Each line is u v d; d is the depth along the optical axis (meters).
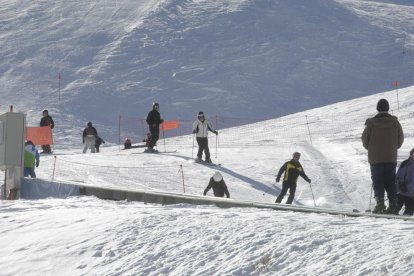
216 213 17.94
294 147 66.94
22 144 39.47
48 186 36.12
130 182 46.88
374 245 12.91
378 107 22.05
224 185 35.88
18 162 39.19
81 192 32.81
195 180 48.56
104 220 18.19
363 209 38.94
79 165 56.44
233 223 15.97
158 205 23.14
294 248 13.41
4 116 39.47
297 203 41.56
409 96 99.00
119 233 16.55
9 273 15.41
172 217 17.47
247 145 71.94
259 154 62.72
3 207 24.73
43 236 17.66
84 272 14.73
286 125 89.81
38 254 16.27
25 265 15.70
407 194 24.17
